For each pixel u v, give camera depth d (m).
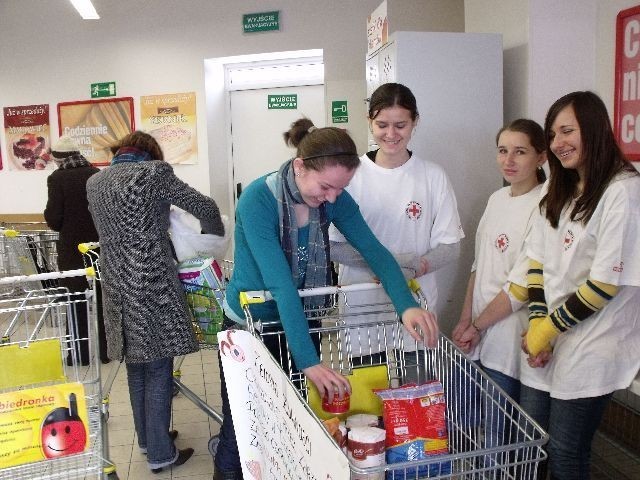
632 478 2.08
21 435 1.66
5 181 5.90
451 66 2.78
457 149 2.83
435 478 1.10
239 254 1.62
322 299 1.65
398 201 1.98
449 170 2.83
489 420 1.33
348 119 5.07
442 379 1.46
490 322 1.98
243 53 5.18
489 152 2.85
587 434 1.65
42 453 1.69
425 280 2.09
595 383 1.58
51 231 4.37
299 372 1.45
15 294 3.32
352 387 1.43
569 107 1.57
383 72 3.03
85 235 3.84
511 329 1.98
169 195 2.36
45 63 5.59
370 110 1.93
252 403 1.37
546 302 1.75
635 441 2.09
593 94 1.58
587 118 1.54
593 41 2.80
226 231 2.82
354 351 1.82
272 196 1.49
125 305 2.34
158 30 5.31
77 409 1.72
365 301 1.92
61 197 3.79
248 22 5.12
